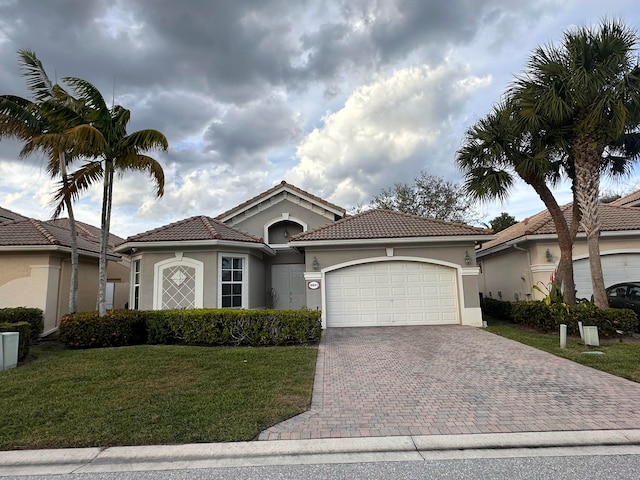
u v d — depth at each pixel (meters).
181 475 3.99
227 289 14.78
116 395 6.35
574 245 15.40
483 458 4.28
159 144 11.78
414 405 5.93
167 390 6.58
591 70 10.80
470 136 12.97
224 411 5.61
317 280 14.59
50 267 14.16
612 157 13.04
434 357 9.10
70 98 11.87
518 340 10.91
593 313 11.09
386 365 8.44
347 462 4.23
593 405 5.78
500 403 5.94
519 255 17.06
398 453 4.45
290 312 11.07
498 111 12.70
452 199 33.62
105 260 11.98
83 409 5.72
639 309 12.27
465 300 14.19
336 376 7.62
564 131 11.76
